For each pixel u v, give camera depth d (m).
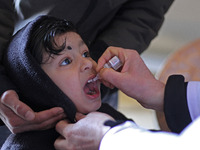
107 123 0.99
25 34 1.30
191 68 1.81
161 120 1.75
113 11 1.71
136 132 0.83
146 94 1.29
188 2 4.82
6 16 1.50
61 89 1.30
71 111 1.28
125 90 1.30
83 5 1.55
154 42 4.28
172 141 0.71
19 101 1.24
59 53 1.30
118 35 1.68
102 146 0.87
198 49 1.83
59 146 1.17
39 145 1.29
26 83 1.29
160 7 1.78
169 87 1.11
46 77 1.26
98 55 1.60
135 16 1.75
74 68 1.31
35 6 1.52
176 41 4.26
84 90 1.36
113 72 1.29
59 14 1.53
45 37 1.29
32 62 1.25
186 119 1.08
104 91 1.62
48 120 1.29
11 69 1.32
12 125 1.29
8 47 1.37
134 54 1.34
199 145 0.64
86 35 1.61
